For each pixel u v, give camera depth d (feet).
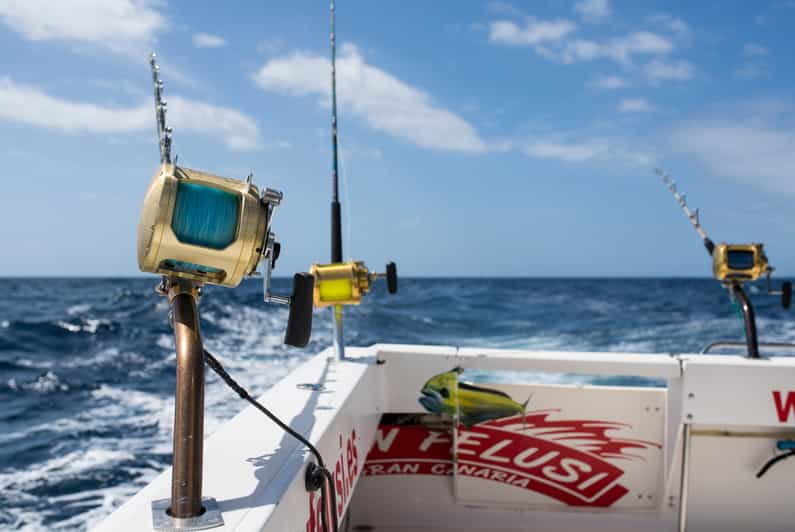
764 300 95.76
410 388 9.03
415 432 9.52
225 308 71.72
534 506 9.30
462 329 64.34
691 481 8.89
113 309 80.38
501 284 192.34
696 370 8.25
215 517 3.54
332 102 8.83
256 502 3.81
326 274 7.77
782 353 34.01
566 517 9.18
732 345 8.80
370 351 8.89
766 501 8.79
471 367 8.93
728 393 8.21
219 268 3.89
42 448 23.04
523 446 9.29
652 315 78.95
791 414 8.13
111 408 29.94
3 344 50.72
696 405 8.27
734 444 8.82
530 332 62.80
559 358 8.63
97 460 21.56
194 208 3.70
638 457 9.16
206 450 4.71
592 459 9.22
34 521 16.65
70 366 41.86
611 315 79.25
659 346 53.21
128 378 37.88
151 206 3.69
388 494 9.50
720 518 8.86
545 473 9.28
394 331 58.90
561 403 9.24
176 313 3.79
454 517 9.37
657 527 8.96
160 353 47.60
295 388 6.63
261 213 3.87
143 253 3.79
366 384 7.54
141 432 25.25
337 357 8.18
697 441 8.86
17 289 168.14
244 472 4.30
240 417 5.55
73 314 73.20
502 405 9.23
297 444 4.86
